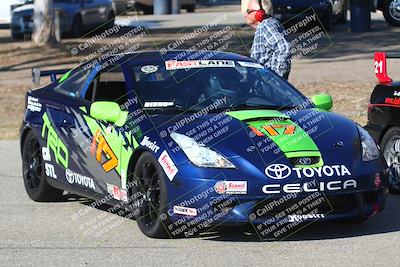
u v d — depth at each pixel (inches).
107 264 390.3
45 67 1385.3
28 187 553.0
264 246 418.0
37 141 544.4
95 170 478.0
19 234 454.9
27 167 554.3
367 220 473.4
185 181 411.2
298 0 1556.3
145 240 434.6
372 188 427.5
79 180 496.7
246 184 405.7
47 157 528.4
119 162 453.4
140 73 482.0
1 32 2017.7
